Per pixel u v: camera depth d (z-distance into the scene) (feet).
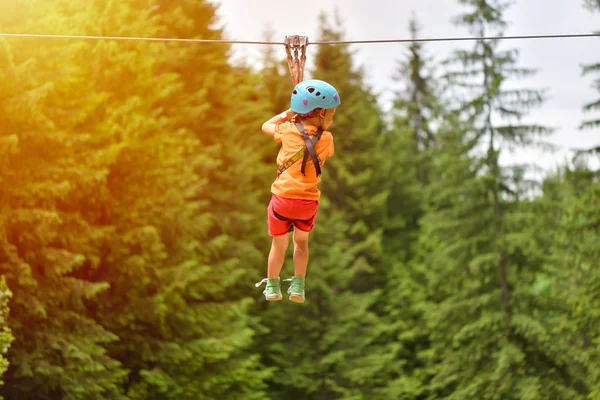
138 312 69.72
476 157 98.27
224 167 104.37
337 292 126.31
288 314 107.55
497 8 98.94
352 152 137.80
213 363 81.46
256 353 106.42
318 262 111.14
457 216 101.04
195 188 79.61
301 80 25.38
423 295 116.06
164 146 82.38
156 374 70.74
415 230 146.20
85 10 72.69
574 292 87.76
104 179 64.69
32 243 62.03
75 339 62.64
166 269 72.28
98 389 62.95
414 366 125.18
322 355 108.06
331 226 114.93
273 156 129.70
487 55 98.84
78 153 66.03
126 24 80.12
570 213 87.61
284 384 104.58
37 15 63.57
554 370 93.09
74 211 67.21
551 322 95.20
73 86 66.08
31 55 62.44
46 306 61.87
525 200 98.02
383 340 122.93
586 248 85.61
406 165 158.81
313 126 22.59
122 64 74.23
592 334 87.76
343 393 108.17
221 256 96.63
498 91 96.58
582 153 86.79
